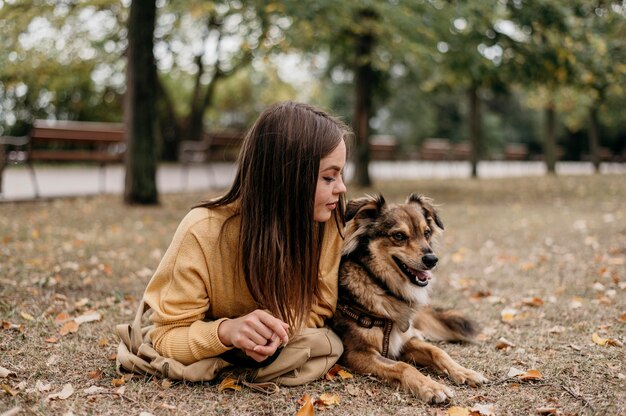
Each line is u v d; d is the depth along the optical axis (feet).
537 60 39.50
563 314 14.05
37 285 15.70
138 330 9.82
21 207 31.07
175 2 35.96
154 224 26.58
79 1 39.34
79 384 9.43
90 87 73.67
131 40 31.94
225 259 9.23
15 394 8.73
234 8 32.27
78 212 29.76
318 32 32.91
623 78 43.52
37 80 46.21
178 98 89.71
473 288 17.10
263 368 9.39
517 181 59.26
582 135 137.39
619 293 15.88
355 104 46.06
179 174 58.70
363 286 10.61
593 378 9.92
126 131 32.81
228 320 8.83
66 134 36.78
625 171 88.53
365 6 31.81
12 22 37.55
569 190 47.32
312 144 8.76
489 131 134.72
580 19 40.42
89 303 14.34
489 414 8.45
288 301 9.18
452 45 36.27
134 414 8.36
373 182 52.24
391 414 8.65
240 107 96.78
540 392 9.43
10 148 55.01
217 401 8.82
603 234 24.77
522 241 24.13
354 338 10.53
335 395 9.09
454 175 76.38
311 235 9.04
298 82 81.20
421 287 11.29
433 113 129.39
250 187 8.87
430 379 9.43
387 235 10.96
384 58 46.85
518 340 12.28
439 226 12.85
